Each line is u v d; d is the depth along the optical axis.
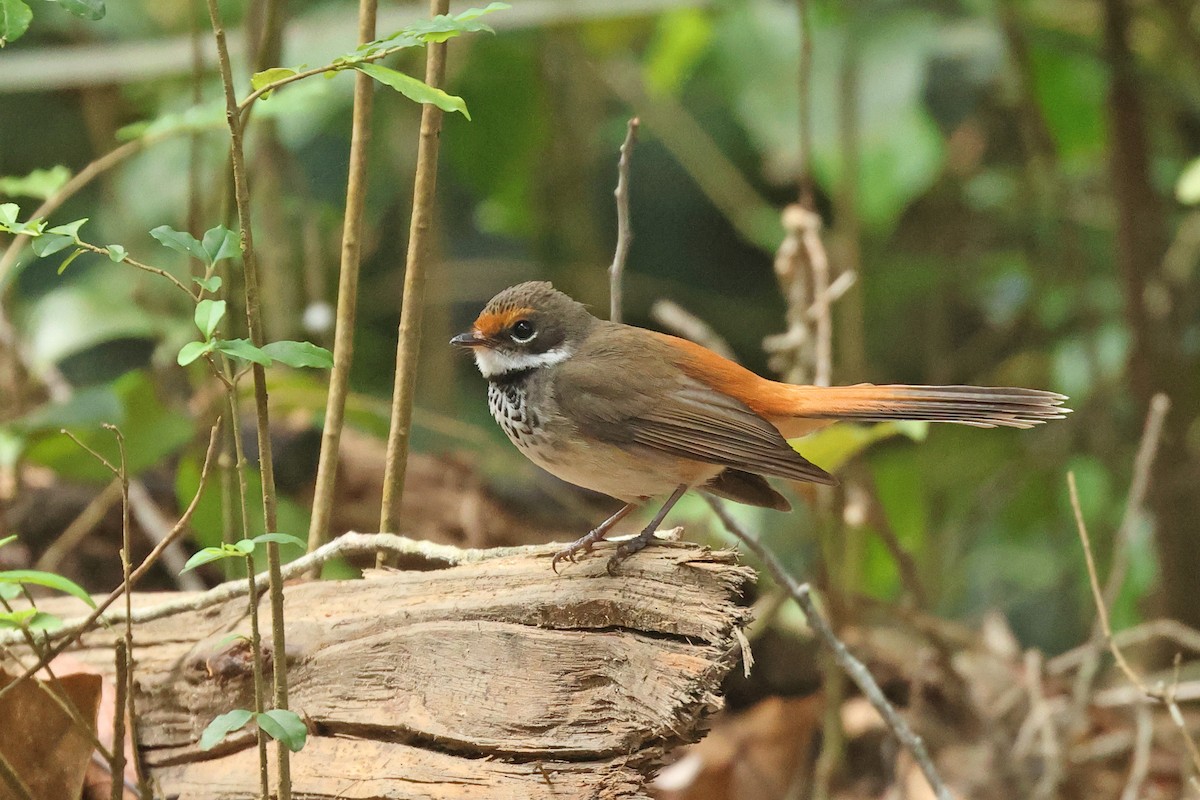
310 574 7.63
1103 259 14.27
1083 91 13.78
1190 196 9.68
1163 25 13.20
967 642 10.42
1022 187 14.45
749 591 11.28
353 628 6.71
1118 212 12.60
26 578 5.40
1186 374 13.21
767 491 7.81
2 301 11.80
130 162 12.85
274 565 5.32
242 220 4.96
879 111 12.00
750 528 9.86
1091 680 10.20
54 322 10.84
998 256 14.62
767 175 15.50
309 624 6.79
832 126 12.02
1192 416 13.55
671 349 7.89
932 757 10.17
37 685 6.38
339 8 13.48
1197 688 9.81
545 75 14.15
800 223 9.42
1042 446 13.92
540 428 7.70
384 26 12.64
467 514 11.41
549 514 12.23
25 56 12.47
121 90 13.35
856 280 11.40
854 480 9.86
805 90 9.54
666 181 16.69
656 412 7.43
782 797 10.31
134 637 7.13
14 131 14.12
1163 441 12.61
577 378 7.54
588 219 15.03
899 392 7.83
